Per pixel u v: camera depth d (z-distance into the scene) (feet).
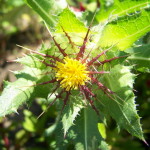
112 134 0.58
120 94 0.36
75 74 0.31
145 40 0.46
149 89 0.65
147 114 0.64
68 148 0.45
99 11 0.44
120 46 0.35
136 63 0.41
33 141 0.76
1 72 0.85
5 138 0.71
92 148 0.40
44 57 0.32
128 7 0.42
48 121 0.72
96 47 0.34
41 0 0.38
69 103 0.34
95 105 0.37
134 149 0.61
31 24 0.86
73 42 0.33
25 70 0.36
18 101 0.35
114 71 0.36
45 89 0.36
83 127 0.40
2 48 0.88
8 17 0.73
